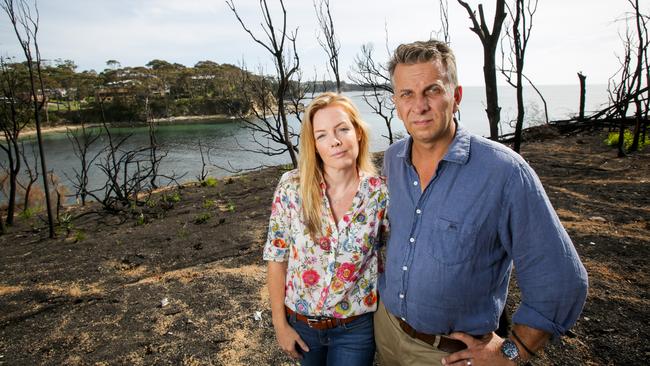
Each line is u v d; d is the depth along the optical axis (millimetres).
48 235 8227
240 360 3062
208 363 3055
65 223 8922
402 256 1496
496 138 4660
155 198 11086
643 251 4148
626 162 8570
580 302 1263
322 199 1668
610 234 4676
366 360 1790
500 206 1304
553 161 9242
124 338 3525
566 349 2748
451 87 1401
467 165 1355
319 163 1686
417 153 1504
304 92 8789
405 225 1500
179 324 3691
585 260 4062
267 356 3092
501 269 1419
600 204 5859
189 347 3291
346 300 1709
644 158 8758
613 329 2908
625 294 3375
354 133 1642
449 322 1424
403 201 1519
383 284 1688
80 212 10688
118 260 5961
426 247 1413
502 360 1345
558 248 1242
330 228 1674
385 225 1767
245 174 13523
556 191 6738
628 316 3053
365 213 1676
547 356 2693
